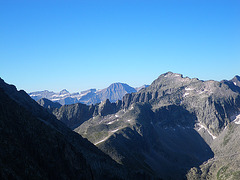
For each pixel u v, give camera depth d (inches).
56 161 6496.1
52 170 6200.8
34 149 6373.0
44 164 6210.6
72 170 6678.2
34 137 6717.5
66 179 6254.9
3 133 6018.7
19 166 5295.3
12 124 6643.7
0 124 6254.9
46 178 5639.8
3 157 5206.7
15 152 5590.6
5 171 4793.3
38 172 5605.3
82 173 6850.4
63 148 6968.5
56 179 6127.0
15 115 7121.1
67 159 6796.3
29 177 5211.6
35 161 6038.4
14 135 6299.2
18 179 4874.5
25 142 6402.6
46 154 6456.7
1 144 5511.8
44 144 6717.5
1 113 6722.4
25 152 5935.0
